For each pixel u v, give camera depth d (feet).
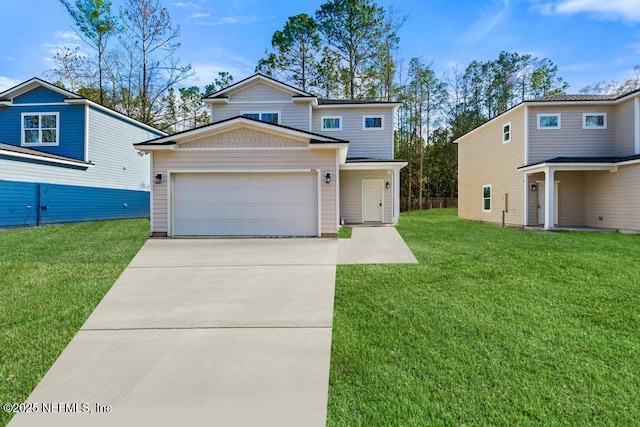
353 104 55.88
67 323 13.91
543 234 39.47
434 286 18.21
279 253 26.73
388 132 56.49
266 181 35.06
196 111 108.27
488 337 12.41
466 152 68.49
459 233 39.99
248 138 34.81
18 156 41.45
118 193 59.31
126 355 11.51
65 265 22.47
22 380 10.12
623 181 43.57
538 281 18.98
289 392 9.45
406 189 111.75
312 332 13.10
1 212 39.52
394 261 23.94
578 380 9.77
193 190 35.06
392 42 92.84
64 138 51.57
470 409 8.63
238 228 35.09
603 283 18.57
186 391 9.57
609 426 7.99
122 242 31.24
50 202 45.75
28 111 51.57
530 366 10.50
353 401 9.03
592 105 48.06
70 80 85.20
